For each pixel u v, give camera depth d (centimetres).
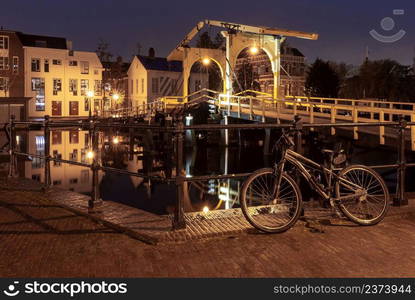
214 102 3531
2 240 523
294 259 456
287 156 563
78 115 6406
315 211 632
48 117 849
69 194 814
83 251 483
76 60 6375
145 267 435
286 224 548
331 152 583
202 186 1706
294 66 6031
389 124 653
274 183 561
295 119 586
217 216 610
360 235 538
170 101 3816
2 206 720
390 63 6075
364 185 633
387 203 588
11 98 4738
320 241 514
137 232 532
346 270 427
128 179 1803
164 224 563
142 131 3350
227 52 3356
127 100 6506
